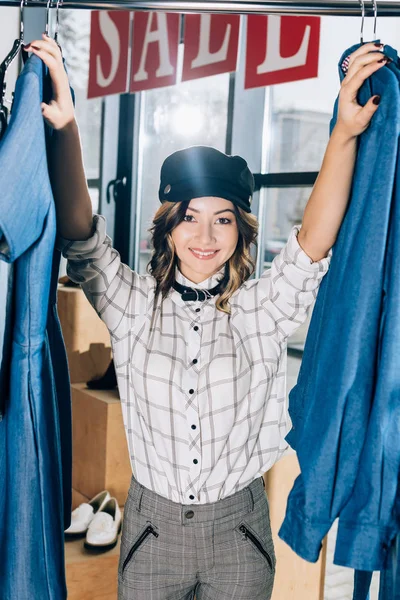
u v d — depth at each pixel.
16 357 1.20
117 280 1.56
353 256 1.13
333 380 1.13
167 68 3.30
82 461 2.95
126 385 1.57
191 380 1.51
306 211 1.33
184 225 1.56
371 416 1.10
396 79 1.10
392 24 2.51
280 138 3.01
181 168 1.52
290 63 2.58
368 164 1.13
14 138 1.04
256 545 1.52
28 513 1.20
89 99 4.19
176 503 1.49
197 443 1.49
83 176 1.34
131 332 1.56
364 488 1.10
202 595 1.56
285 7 1.19
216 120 3.31
